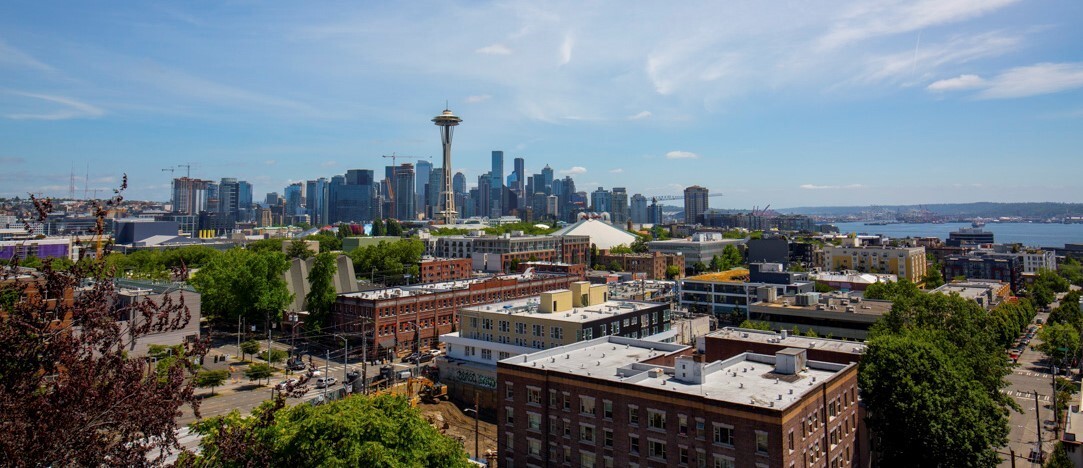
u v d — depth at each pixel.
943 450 66.06
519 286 169.12
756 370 68.06
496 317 113.25
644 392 60.41
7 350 19.23
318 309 141.62
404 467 43.66
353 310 136.62
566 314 112.12
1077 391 111.31
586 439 64.69
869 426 71.94
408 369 122.88
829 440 61.44
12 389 19.20
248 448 27.66
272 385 109.44
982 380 85.69
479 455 82.31
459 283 169.00
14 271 21.64
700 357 85.06
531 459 69.19
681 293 180.38
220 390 106.06
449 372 112.06
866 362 73.00
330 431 43.94
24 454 17.81
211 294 152.25
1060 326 136.50
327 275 142.38
